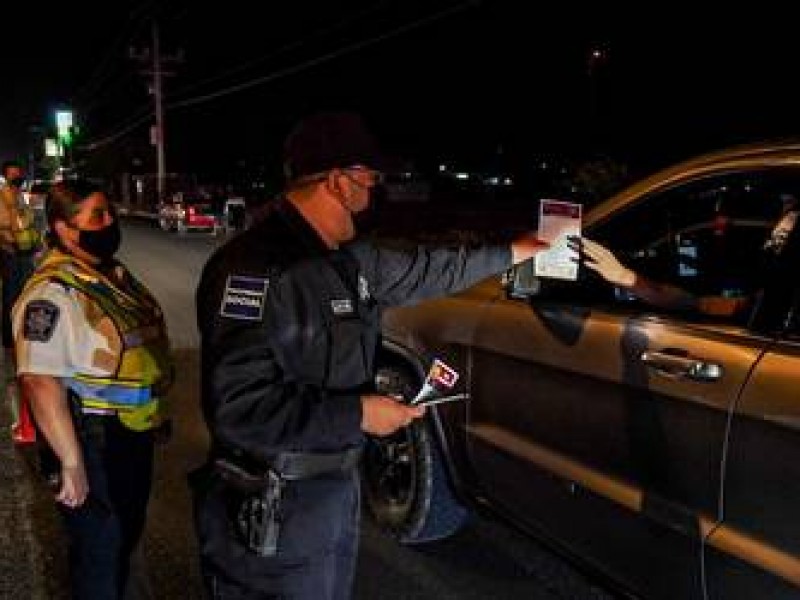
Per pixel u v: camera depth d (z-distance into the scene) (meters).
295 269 1.84
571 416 2.83
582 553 2.87
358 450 1.96
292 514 1.86
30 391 2.44
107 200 2.58
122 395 2.55
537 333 2.98
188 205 24.66
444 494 3.66
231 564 1.94
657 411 2.49
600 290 2.93
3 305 7.64
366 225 2.50
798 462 2.07
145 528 4.02
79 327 2.46
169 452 5.04
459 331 3.38
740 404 2.21
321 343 1.87
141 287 2.76
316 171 1.89
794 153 2.40
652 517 2.49
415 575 3.59
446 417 3.46
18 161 7.54
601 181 19.03
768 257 2.41
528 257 2.41
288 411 1.78
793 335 2.21
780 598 2.12
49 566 3.63
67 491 2.49
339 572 2.06
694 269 3.15
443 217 13.94
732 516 2.26
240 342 1.79
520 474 3.08
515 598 3.40
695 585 2.40
